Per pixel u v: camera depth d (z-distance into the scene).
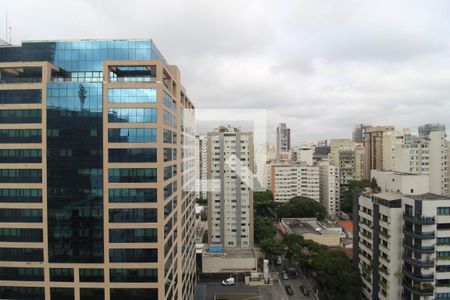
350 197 184.00
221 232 121.81
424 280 67.38
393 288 73.12
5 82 56.94
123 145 55.56
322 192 196.75
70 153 56.09
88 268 56.19
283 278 106.12
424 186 80.00
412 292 68.44
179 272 71.12
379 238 77.69
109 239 55.88
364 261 84.25
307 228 142.00
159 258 55.81
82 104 55.94
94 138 55.81
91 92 55.72
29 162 56.69
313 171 192.88
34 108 56.47
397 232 73.00
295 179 193.62
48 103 56.19
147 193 55.66
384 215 75.75
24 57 62.69
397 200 73.56
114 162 55.62
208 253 111.19
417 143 150.00
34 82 56.59
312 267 104.00
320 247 109.06
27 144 56.56
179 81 72.25
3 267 57.12
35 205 56.59
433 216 67.81
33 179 56.69
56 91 56.16
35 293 56.94
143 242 55.84
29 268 56.84
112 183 55.62
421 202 68.00
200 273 106.75
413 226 69.56
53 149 56.28
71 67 62.50
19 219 56.81
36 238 56.69
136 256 55.84
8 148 56.81
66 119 56.12
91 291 56.28
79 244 56.28
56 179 56.31
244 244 121.38
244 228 121.50
